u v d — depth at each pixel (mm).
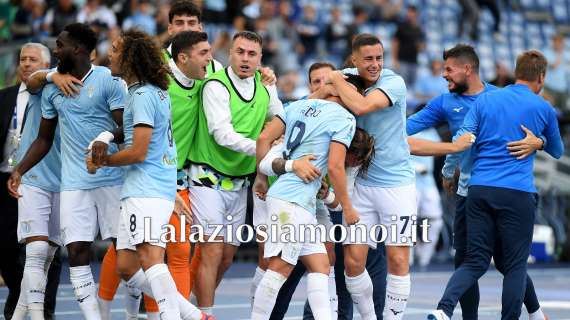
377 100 15820
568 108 49844
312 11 48312
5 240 18875
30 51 18547
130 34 15477
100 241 34719
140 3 41688
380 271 18438
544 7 57906
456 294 16984
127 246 15656
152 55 15336
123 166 15812
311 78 19203
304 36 47125
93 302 16188
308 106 15797
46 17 39531
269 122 16875
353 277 16609
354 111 15750
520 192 17141
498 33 55500
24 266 18547
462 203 18078
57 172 17297
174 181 15703
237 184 17859
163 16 38250
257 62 17703
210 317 15953
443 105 18625
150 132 15102
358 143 16141
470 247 17344
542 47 56125
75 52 16203
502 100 17422
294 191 15406
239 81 17797
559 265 38375
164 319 15328
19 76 19938
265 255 15641
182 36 17328
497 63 46688
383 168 16453
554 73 50781
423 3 54375
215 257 17703
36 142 16750
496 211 17203
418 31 47281
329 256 17031
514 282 17172
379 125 16359
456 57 18250
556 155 17953
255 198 17906
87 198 16172
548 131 17578
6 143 18812
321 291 15656
